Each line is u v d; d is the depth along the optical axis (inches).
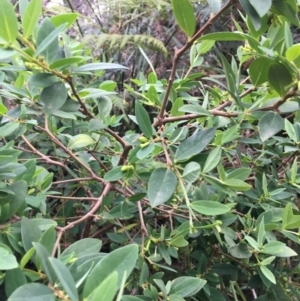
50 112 20.5
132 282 28.8
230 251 26.5
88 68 21.9
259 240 25.0
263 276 26.3
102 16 95.8
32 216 31.0
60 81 21.6
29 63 20.0
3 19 16.9
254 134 40.0
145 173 26.0
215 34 19.8
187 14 20.2
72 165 40.2
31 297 12.5
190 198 28.8
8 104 39.5
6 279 13.9
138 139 24.5
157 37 93.9
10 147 25.6
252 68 21.5
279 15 20.9
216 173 38.9
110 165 37.7
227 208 21.5
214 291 28.6
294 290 30.6
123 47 82.8
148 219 34.9
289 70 19.5
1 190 19.1
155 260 26.4
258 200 31.9
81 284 14.0
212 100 41.7
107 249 40.9
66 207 36.4
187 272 29.9
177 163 22.9
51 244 16.0
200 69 82.9
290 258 42.6
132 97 74.2
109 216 27.1
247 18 21.8
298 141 33.1
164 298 21.2
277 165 39.6
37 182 27.9
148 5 86.1
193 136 22.5
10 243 18.1
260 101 25.4
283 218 26.4
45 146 38.4
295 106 21.2
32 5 17.5
